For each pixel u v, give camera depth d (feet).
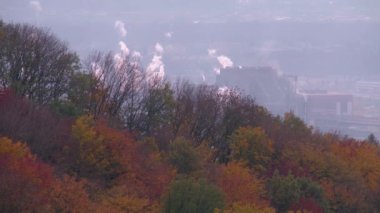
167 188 366.43
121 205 359.05
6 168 308.81
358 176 556.10
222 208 336.29
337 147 630.33
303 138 622.13
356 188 540.52
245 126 599.98
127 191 379.35
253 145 551.18
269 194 463.01
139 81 588.09
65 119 444.14
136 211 360.07
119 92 567.18
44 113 425.28
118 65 591.78
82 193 337.72
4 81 486.38
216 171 459.73
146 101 571.28
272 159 566.77
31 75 506.48
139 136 538.06
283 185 463.42
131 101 568.41
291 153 562.66
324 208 475.31
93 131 408.46
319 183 525.75
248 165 544.62
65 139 407.64
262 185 469.16
